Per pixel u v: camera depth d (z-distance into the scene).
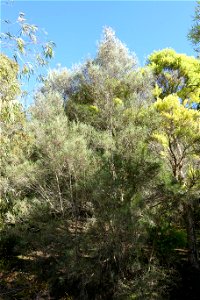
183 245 12.11
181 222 13.59
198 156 11.30
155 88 12.25
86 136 10.78
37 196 10.81
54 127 10.12
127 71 12.12
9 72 5.77
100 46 12.93
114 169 8.95
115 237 8.47
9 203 9.95
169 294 9.37
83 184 9.53
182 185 9.40
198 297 9.38
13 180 10.04
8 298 10.24
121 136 9.65
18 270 11.70
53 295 10.06
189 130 10.17
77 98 13.63
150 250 9.58
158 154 10.88
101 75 11.27
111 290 8.84
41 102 12.36
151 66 13.27
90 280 8.87
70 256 8.66
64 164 10.14
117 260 9.00
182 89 12.65
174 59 13.01
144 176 8.73
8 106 5.82
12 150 8.28
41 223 10.05
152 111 10.27
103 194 8.49
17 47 5.59
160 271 8.70
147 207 8.78
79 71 13.75
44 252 10.05
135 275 8.62
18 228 10.00
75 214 9.96
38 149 10.52
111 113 10.62
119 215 8.02
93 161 10.07
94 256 8.94
